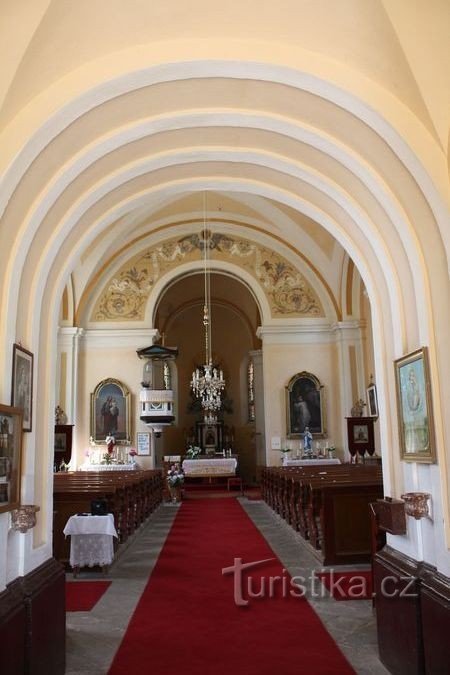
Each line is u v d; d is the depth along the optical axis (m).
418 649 4.67
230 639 5.79
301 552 9.96
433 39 4.53
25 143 4.69
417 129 4.89
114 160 6.12
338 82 5.04
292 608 6.75
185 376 27.19
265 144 6.32
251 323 26.09
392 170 5.33
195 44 5.04
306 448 18.27
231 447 26.09
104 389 19.00
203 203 18.31
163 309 26.05
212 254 19.84
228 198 18.05
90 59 4.96
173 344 27.08
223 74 5.18
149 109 5.65
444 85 4.66
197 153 6.38
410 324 5.61
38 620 4.77
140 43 5.02
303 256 19.33
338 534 9.00
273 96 5.59
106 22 4.73
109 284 19.56
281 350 19.45
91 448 18.72
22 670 4.46
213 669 5.07
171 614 6.63
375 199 5.77
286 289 19.73
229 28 5.00
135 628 6.18
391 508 5.46
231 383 27.11
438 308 4.91
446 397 4.75
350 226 6.62
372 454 17.25
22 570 4.93
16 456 4.78
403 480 5.85
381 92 5.02
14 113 4.73
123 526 10.63
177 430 26.19
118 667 5.18
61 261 6.42
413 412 5.29
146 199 7.09
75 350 18.58
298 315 19.59
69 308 18.66
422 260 5.14
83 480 11.93
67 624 6.35
